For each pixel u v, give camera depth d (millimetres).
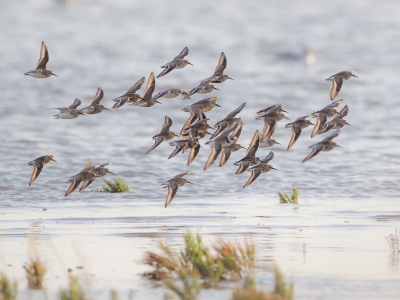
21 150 32062
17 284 11422
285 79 62906
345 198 22531
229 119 14125
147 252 13211
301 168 28594
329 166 29016
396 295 11188
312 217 18922
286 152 32594
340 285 11828
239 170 14539
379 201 21781
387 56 78125
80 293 10969
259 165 14578
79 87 56969
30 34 92188
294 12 127500
